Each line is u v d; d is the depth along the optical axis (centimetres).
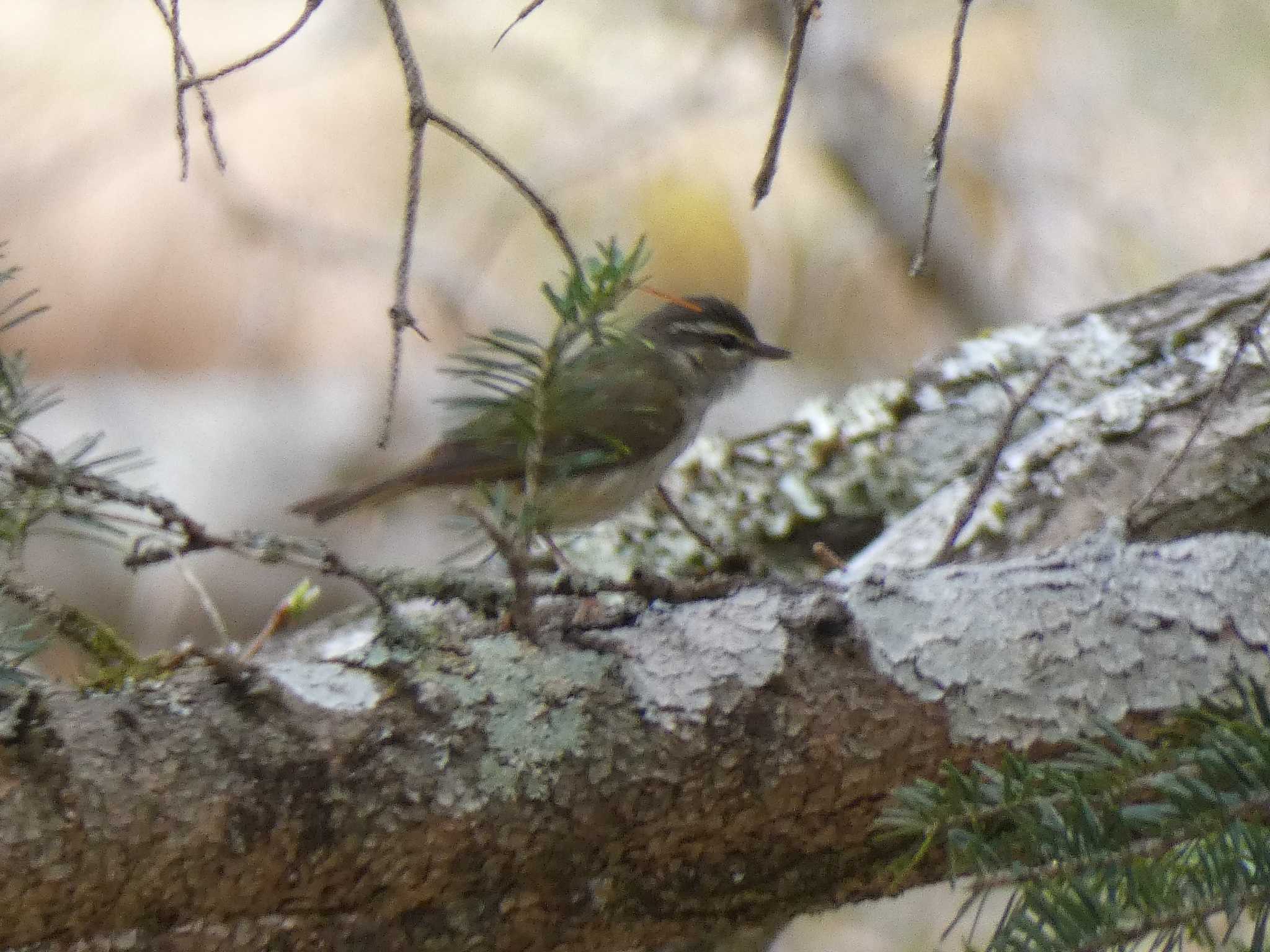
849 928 1065
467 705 500
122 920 467
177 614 1362
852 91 1546
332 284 1581
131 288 1565
